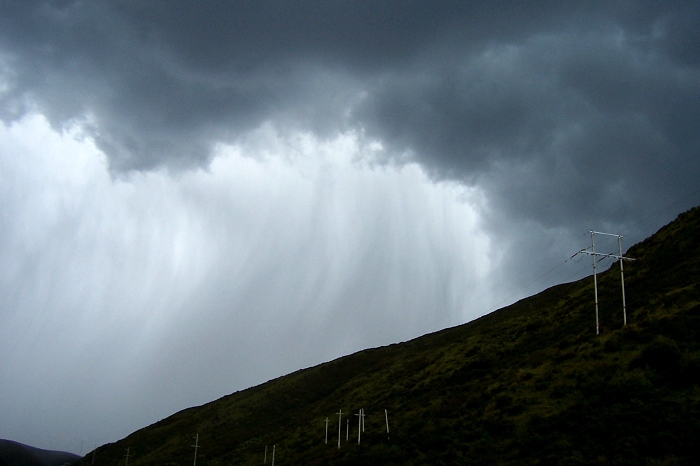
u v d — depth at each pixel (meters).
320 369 154.75
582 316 68.12
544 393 50.62
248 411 133.62
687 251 67.75
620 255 56.88
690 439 33.72
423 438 53.56
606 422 39.69
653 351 45.41
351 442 62.94
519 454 41.06
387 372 106.44
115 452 130.75
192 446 112.12
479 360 72.62
